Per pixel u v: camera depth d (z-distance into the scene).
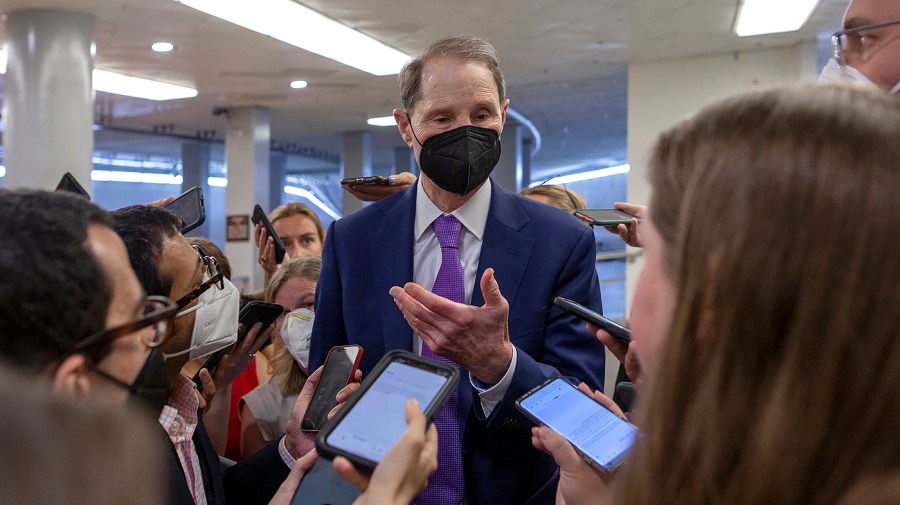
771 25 7.27
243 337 1.79
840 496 0.55
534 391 1.20
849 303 0.54
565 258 1.58
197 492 1.28
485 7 6.66
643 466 0.66
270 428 2.33
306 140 15.80
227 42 7.78
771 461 0.56
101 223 0.86
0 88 9.89
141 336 0.90
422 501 1.46
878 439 0.54
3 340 0.72
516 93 10.91
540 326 1.54
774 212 0.57
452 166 1.53
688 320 0.62
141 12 6.70
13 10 6.54
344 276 1.65
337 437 0.94
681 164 0.67
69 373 0.75
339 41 7.78
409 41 7.80
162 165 18.27
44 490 0.38
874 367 0.54
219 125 13.51
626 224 1.90
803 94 0.61
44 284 0.73
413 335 1.56
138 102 11.30
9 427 0.39
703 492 0.61
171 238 1.32
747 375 0.58
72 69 6.55
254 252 11.78
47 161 6.44
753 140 0.60
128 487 0.41
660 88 8.82
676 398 0.63
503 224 1.60
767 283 0.57
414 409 0.86
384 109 12.00
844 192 0.55
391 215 1.66
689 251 0.62
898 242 0.54
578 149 17.28
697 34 7.65
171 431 1.25
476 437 1.49
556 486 1.54
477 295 1.54
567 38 7.78
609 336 1.19
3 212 0.76
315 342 1.67
